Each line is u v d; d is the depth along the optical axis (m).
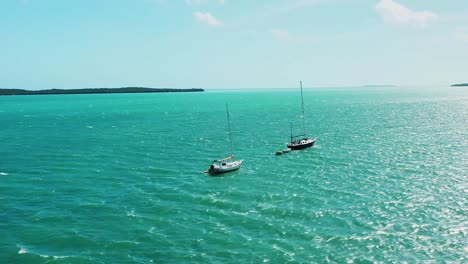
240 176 64.88
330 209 47.78
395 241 38.78
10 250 38.41
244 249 38.00
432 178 59.62
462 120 140.50
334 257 35.94
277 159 77.75
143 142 99.81
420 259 35.25
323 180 60.78
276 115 175.88
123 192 56.62
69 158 79.88
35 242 40.25
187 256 36.94
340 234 40.62
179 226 43.91
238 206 49.88
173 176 65.31
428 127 120.50
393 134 106.31
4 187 59.03
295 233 41.25
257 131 119.56
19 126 139.88
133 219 46.12
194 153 85.06
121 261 36.22
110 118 171.75
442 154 76.88
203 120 156.88
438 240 38.78
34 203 52.00
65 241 40.44
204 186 59.28
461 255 35.78
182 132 118.75
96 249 38.66
